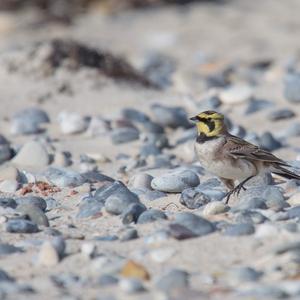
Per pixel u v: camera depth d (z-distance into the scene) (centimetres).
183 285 805
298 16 3020
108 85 1844
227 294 778
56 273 857
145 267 861
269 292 766
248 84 2000
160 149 1494
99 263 866
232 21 2933
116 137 1511
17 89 1777
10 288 800
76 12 2889
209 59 2439
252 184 1177
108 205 1061
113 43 2595
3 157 1377
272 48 2589
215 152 1110
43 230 1011
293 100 1764
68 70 1859
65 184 1224
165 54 2500
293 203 1064
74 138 1542
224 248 898
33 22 2686
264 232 918
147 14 2978
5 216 1040
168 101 1781
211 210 1020
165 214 1025
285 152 1458
